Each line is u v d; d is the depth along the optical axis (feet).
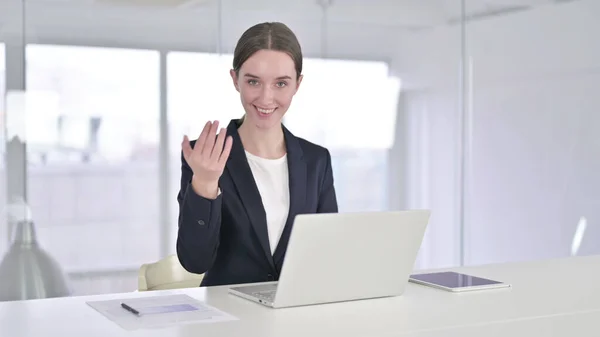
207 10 12.96
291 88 6.70
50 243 12.18
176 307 5.36
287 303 5.46
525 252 15.47
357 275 5.69
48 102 12.05
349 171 14.08
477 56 14.90
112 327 4.79
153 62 12.65
